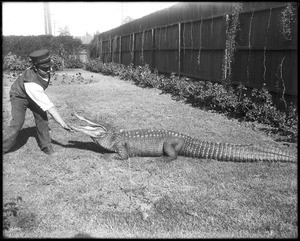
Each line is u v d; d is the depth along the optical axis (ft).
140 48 58.70
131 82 52.60
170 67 45.47
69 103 36.52
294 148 20.68
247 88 29.14
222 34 32.35
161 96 38.70
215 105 30.91
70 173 17.75
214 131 24.85
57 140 23.39
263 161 19.19
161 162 19.38
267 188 15.57
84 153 20.71
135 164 19.16
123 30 69.36
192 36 38.52
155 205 14.17
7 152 20.76
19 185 16.24
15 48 89.66
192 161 19.52
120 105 34.53
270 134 23.65
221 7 32.24
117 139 20.45
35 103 20.21
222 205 14.11
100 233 12.42
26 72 20.33
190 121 27.76
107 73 70.64
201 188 15.72
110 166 18.80
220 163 19.08
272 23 25.80
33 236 12.18
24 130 25.41
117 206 14.30
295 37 23.63
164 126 26.37
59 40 95.61
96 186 16.10
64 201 14.74
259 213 13.47
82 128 20.65
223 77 31.86
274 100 26.43
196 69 37.99
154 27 50.88
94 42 96.99
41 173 17.66
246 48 28.76
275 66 25.73
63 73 75.87
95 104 35.58
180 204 14.26
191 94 34.55
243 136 23.48
